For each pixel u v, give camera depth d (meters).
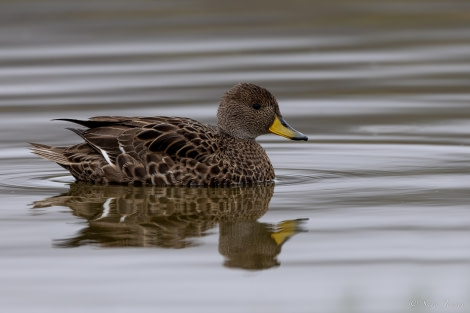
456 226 12.72
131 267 11.34
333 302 10.20
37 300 10.35
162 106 20.86
